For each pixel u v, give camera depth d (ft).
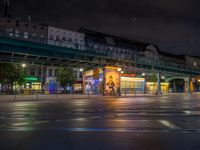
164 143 21.07
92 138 22.82
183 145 20.39
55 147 19.38
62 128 28.19
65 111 49.11
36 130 26.81
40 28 183.62
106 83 134.62
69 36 195.93
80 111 49.32
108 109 54.49
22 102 83.20
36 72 184.75
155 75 211.20
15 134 24.56
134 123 32.71
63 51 112.47
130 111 50.24
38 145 20.01
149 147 19.60
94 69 141.79
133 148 19.19
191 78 228.02
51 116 40.09
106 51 133.18
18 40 97.76
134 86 173.58
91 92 141.28
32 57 112.27
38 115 41.55
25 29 176.35
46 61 119.03
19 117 38.55
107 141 21.62
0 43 94.58
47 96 116.16
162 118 38.65
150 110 53.26
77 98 109.70
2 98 98.22
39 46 104.22
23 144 20.34
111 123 32.42
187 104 75.51
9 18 171.94
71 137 23.24
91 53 123.54
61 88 179.52
